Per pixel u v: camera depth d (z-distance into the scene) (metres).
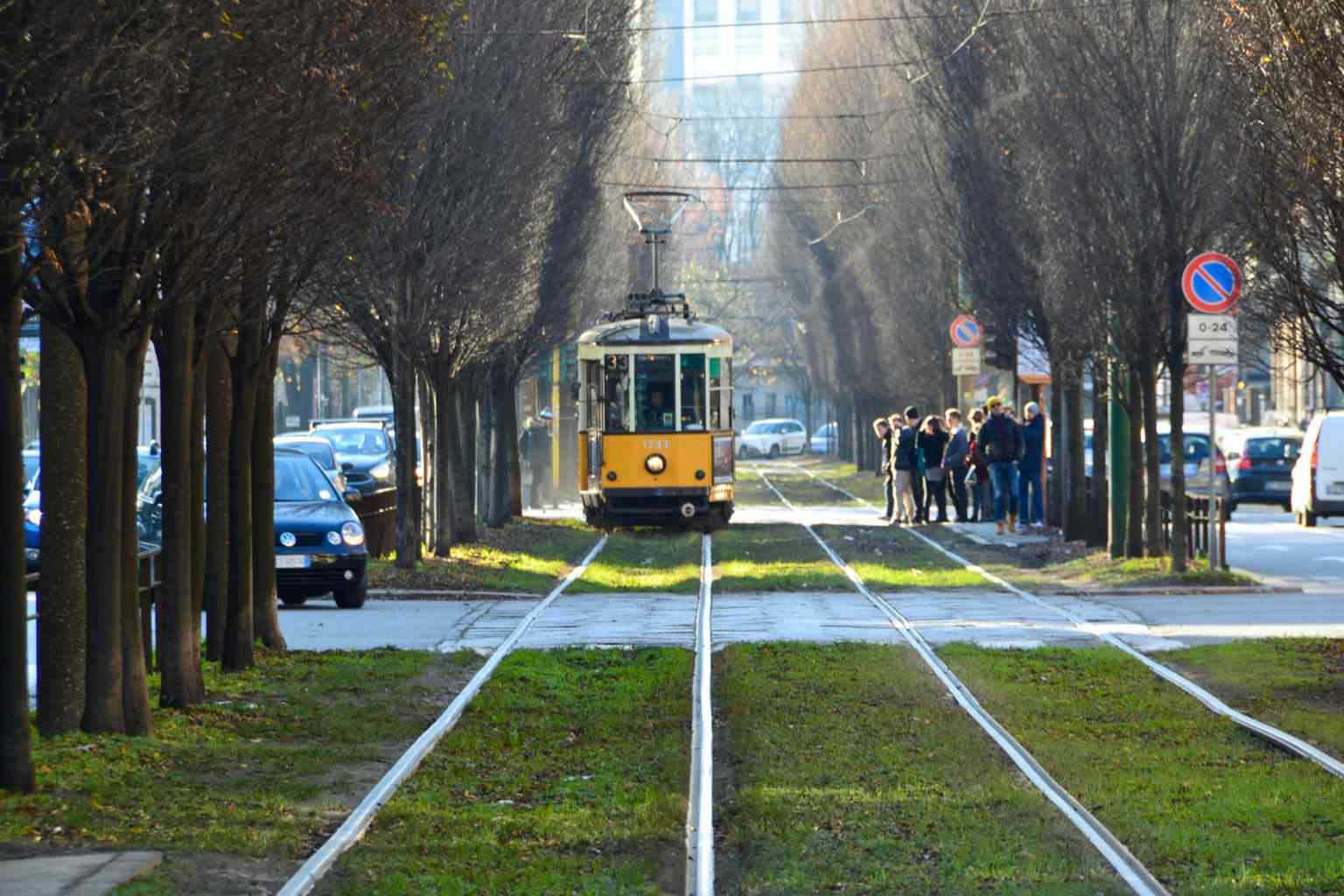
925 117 134.12
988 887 27.91
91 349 40.91
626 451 120.56
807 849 30.70
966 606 77.81
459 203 87.75
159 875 28.17
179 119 36.56
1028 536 123.25
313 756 41.53
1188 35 85.31
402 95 46.78
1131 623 70.38
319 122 40.69
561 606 79.62
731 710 47.81
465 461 116.06
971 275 124.62
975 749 41.22
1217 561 86.25
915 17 123.38
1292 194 55.16
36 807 33.97
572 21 99.62
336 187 44.59
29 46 30.42
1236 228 82.19
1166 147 86.50
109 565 41.97
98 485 41.50
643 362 121.00
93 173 34.38
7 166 31.55
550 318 128.12
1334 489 138.38
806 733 43.56
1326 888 27.53
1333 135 51.53
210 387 55.88
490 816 34.47
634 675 55.69
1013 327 117.31
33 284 38.03
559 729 45.66
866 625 69.94
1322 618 71.56
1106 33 86.81
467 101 84.56
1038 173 96.12
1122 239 88.44
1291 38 51.62
